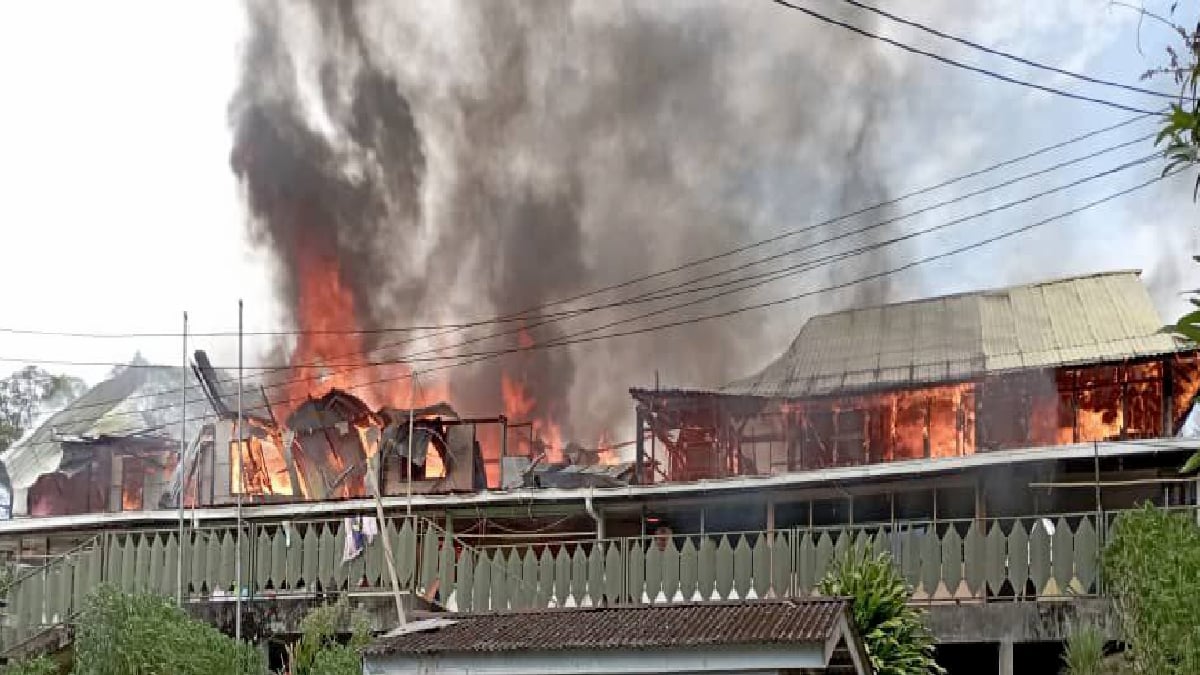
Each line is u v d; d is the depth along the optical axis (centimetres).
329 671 2167
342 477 3053
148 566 2681
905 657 1973
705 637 1448
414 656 1563
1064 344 2911
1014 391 2888
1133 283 3016
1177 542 1927
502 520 2852
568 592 2494
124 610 2073
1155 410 2770
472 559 2572
